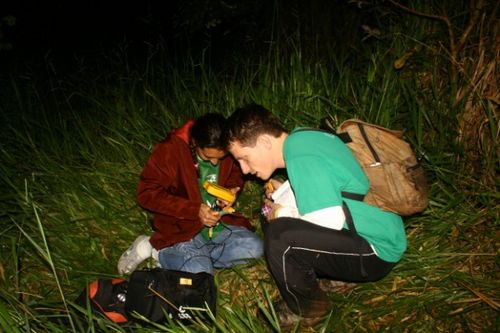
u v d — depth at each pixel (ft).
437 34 11.16
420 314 7.54
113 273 9.31
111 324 7.27
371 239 6.88
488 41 9.84
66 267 9.47
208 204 9.12
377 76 11.55
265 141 6.90
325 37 14.61
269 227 6.97
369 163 6.71
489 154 9.23
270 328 7.66
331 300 7.97
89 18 23.98
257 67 14.37
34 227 9.90
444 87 10.66
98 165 12.10
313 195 6.29
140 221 10.41
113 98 14.76
